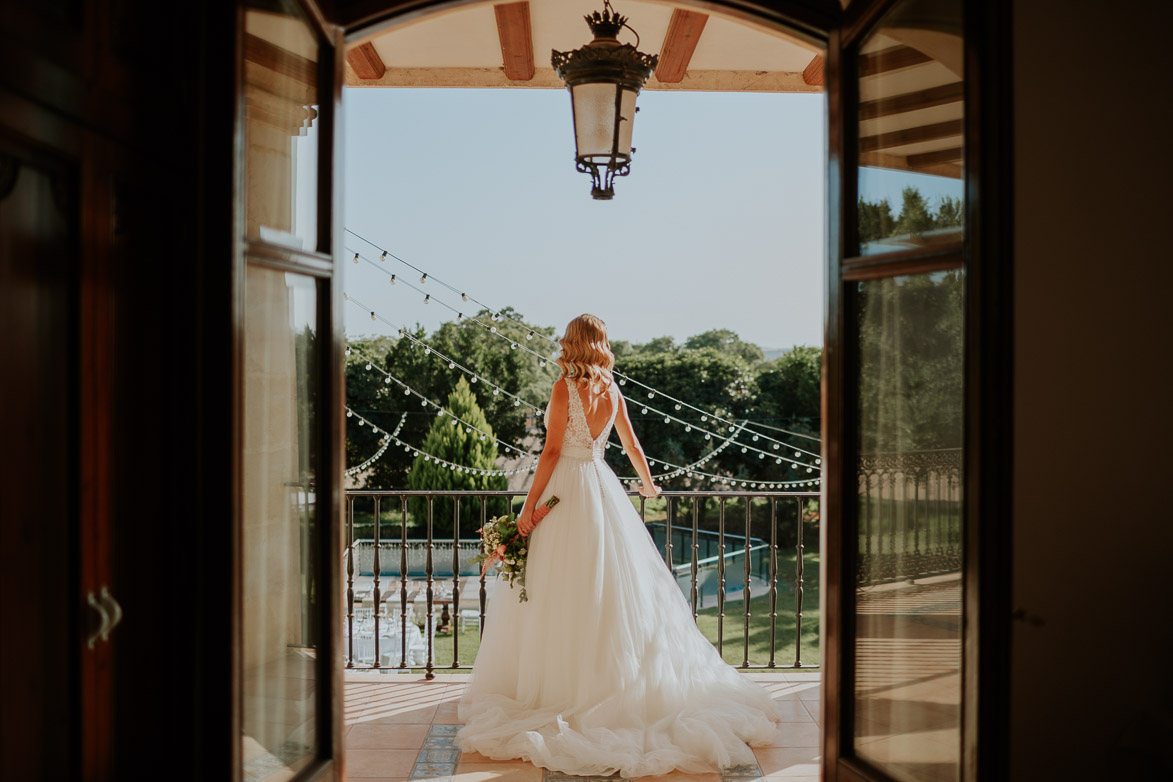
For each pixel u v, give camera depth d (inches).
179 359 67.5
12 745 51.6
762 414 815.1
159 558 66.7
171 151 66.6
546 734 122.8
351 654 166.7
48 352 54.9
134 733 63.8
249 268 76.6
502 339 853.2
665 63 147.5
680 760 118.1
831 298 92.4
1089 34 79.6
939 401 77.5
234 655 68.4
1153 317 79.6
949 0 74.2
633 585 131.3
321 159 87.2
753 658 450.6
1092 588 79.8
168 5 66.7
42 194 54.3
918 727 81.4
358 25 90.9
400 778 115.4
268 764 80.5
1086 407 79.7
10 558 51.4
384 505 810.2
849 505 89.6
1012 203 67.7
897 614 84.6
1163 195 79.7
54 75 53.4
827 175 93.7
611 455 818.8
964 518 71.5
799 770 118.7
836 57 91.7
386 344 833.5
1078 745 80.3
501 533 133.3
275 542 84.9
